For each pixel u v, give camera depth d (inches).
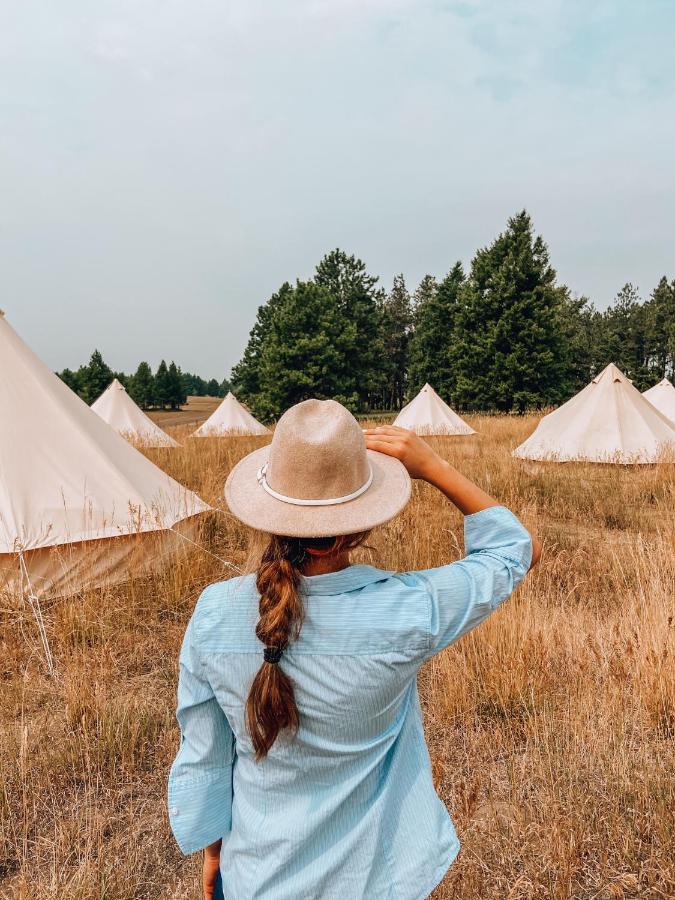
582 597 179.3
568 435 438.3
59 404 214.7
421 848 42.4
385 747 42.1
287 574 38.1
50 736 120.7
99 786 108.3
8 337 219.3
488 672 130.0
